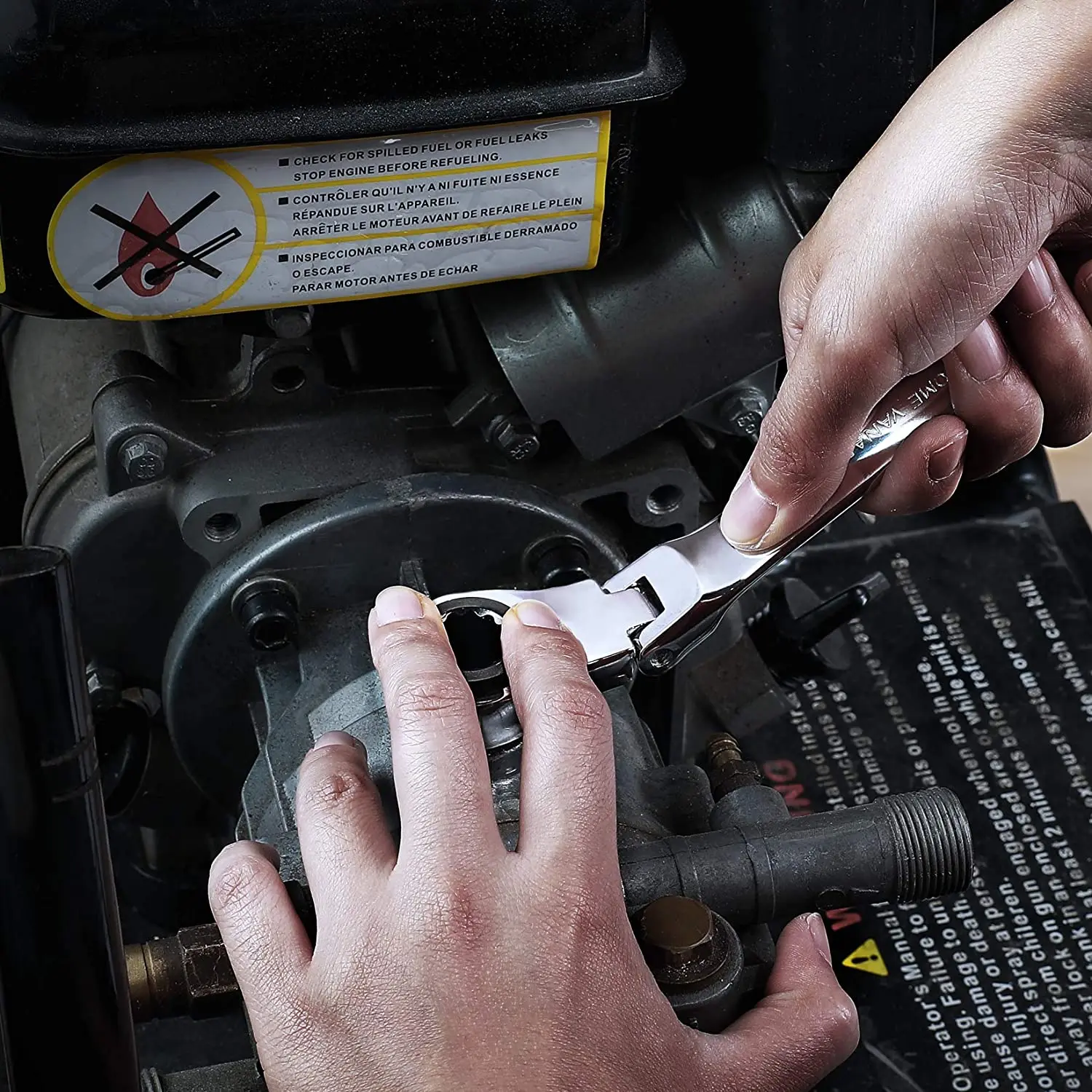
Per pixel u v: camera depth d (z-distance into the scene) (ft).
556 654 2.15
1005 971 3.46
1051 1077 3.27
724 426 2.97
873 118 2.56
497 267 2.60
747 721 3.59
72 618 1.89
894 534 4.43
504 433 2.85
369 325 3.04
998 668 4.11
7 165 2.27
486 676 2.27
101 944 2.03
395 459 2.87
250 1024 2.20
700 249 2.74
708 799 2.64
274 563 2.77
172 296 2.48
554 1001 1.96
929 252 2.25
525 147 2.45
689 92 2.68
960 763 3.89
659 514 3.04
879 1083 3.27
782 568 4.30
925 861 2.36
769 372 3.00
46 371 3.18
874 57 2.49
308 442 2.88
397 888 2.02
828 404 2.33
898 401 2.56
